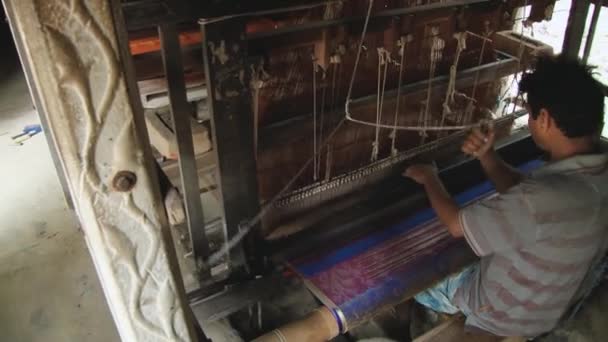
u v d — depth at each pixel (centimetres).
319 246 200
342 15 163
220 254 186
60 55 67
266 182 201
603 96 138
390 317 220
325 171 213
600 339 204
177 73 144
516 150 252
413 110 217
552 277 150
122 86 73
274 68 170
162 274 98
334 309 173
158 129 192
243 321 214
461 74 209
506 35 226
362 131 208
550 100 138
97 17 67
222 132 155
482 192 229
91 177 79
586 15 232
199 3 131
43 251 262
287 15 167
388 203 219
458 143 239
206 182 207
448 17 184
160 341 109
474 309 170
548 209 138
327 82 185
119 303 98
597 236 145
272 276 190
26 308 230
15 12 62
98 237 87
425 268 189
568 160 140
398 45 179
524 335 170
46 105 71
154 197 86
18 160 340
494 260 160
